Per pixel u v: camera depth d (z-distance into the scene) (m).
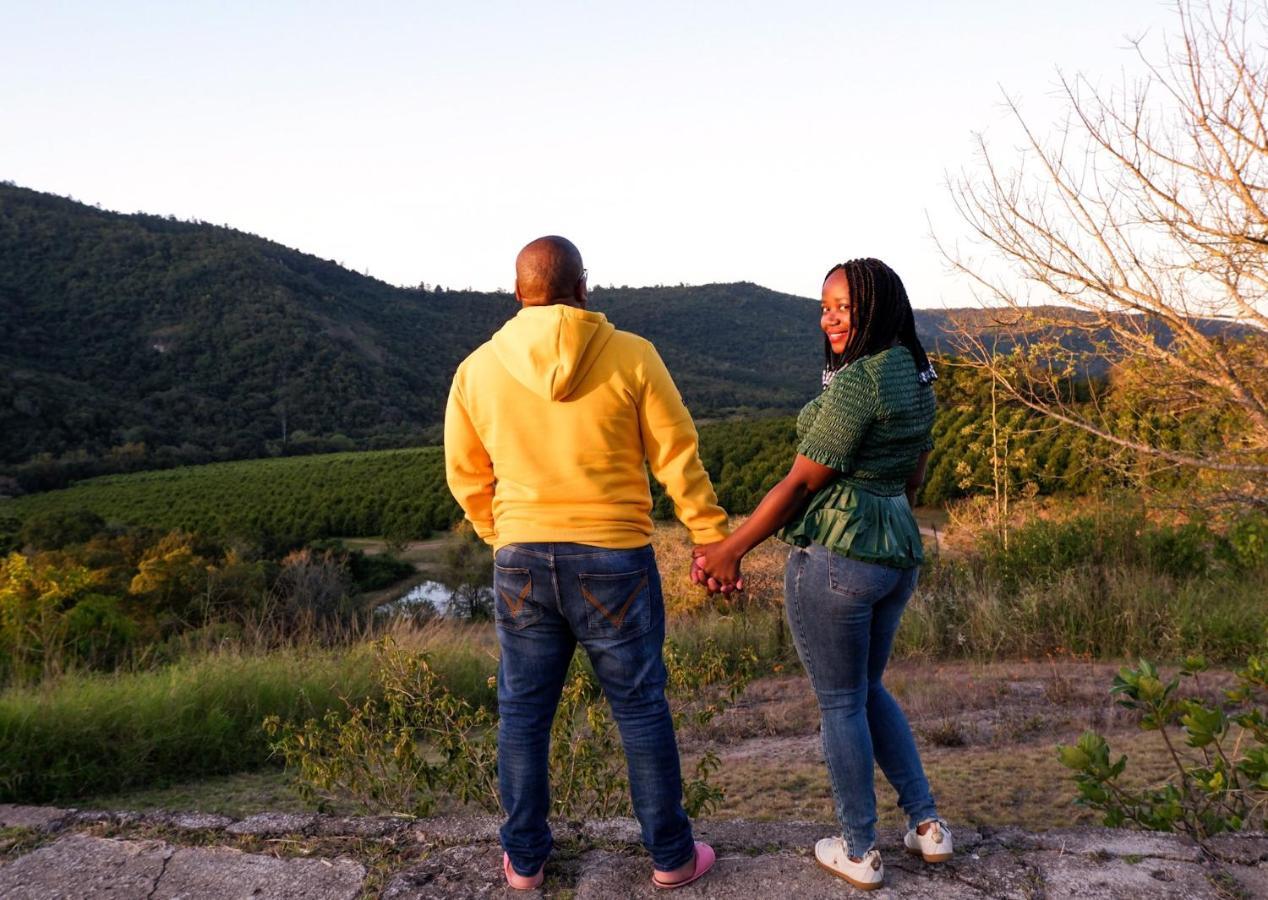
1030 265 6.73
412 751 3.52
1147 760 4.48
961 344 7.53
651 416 1.86
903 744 2.02
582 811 3.53
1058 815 3.96
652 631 1.90
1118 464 7.89
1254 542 8.64
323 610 19.59
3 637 8.09
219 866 2.10
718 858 2.03
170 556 19.48
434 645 7.78
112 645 9.91
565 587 1.84
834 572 1.81
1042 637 7.61
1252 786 2.72
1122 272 6.43
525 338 1.83
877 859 1.84
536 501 1.84
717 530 1.90
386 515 54.81
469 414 1.95
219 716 5.70
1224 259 6.10
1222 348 6.70
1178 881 1.85
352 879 2.01
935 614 8.29
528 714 1.92
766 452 43.62
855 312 1.86
